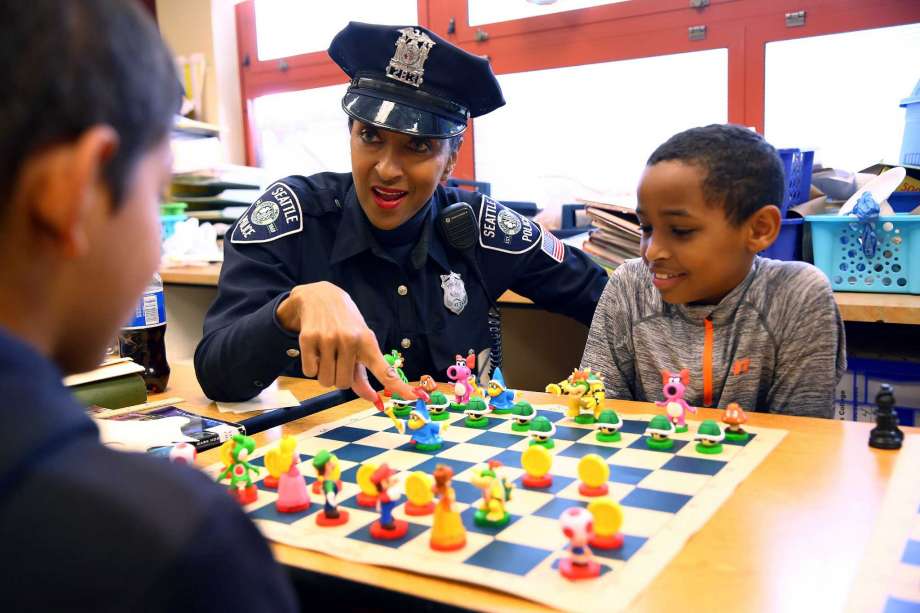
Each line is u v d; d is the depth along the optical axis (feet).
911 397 5.08
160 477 1.17
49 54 1.14
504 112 9.00
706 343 4.03
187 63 11.05
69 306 1.32
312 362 3.45
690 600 1.85
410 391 3.54
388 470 2.35
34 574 1.05
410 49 4.53
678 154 3.65
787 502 2.43
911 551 2.08
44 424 1.13
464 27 9.07
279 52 10.92
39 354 1.21
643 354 4.24
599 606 1.83
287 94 10.94
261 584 1.17
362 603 2.02
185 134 10.43
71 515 1.08
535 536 2.25
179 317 8.58
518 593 1.89
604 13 8.15
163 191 1.44
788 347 3.90
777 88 7.39
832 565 2.01
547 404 3.82
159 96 1.31
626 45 8.07
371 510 2.54
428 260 5.16
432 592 1.95
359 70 4.73
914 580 1.92
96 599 1.04
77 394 3.79
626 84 8.20
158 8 11.23
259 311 3.89
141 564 1.05
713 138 3.68
